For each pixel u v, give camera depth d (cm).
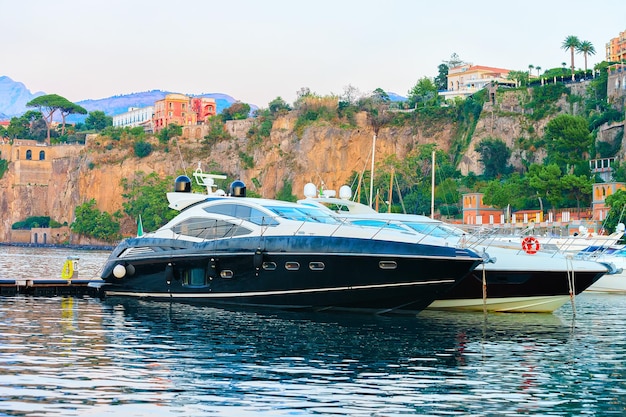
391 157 17588
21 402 1839
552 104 17988
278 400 1933
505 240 5256
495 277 3809
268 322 3228
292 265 3459
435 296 3388
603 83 17512
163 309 3600
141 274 3903
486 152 17675
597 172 15138
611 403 1992
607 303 4625
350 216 3819
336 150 19712
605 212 12206
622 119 16188
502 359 2548
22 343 2622
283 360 2425
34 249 19175
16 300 4003
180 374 2186
